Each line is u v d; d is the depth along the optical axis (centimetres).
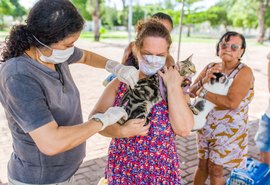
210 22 4538
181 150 446
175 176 170
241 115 262
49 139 139
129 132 158
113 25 5294
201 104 187
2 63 155
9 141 460
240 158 274
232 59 254
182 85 178
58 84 163
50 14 137
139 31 175
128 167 169
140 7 4394
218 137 267
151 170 165
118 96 181
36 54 153
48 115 144
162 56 166
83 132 146
